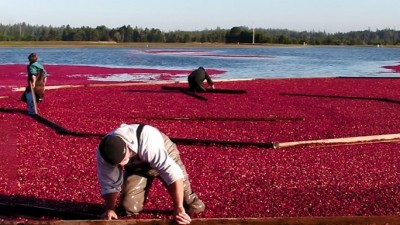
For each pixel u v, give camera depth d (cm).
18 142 1198
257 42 15212
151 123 1504
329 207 769
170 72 3888
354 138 1282
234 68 4544
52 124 1414
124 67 4441
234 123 1535
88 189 834
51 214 717
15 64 4581
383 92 2427
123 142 601
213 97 2119
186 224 632
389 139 1326
